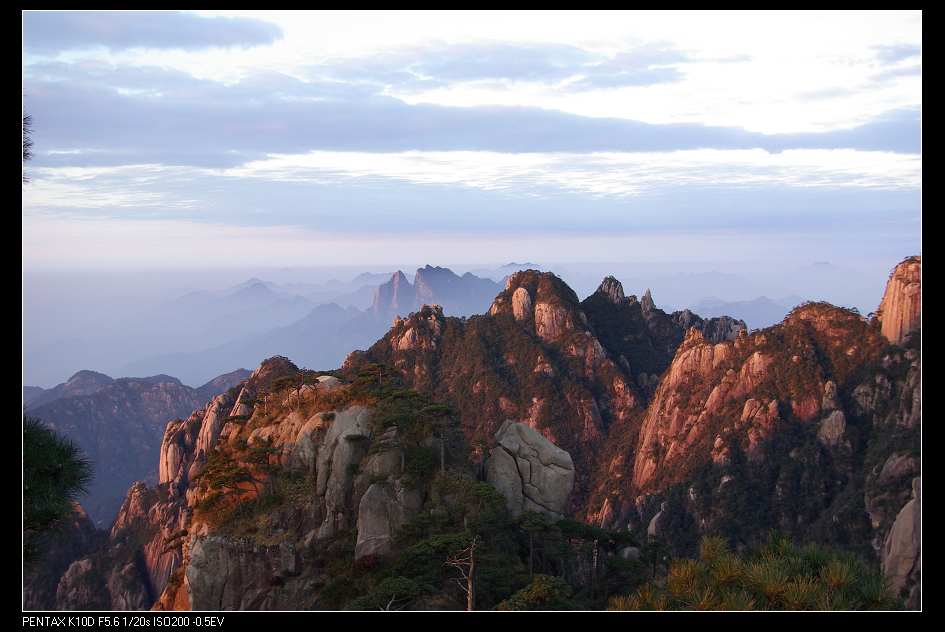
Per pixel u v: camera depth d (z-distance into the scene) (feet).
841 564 46.26
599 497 485.56
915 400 338.95
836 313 441.27
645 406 553.64
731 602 44.73
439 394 589.32
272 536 174.70
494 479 172.96
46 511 47.47
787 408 405.80
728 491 379.14
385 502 164.45
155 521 377.71
